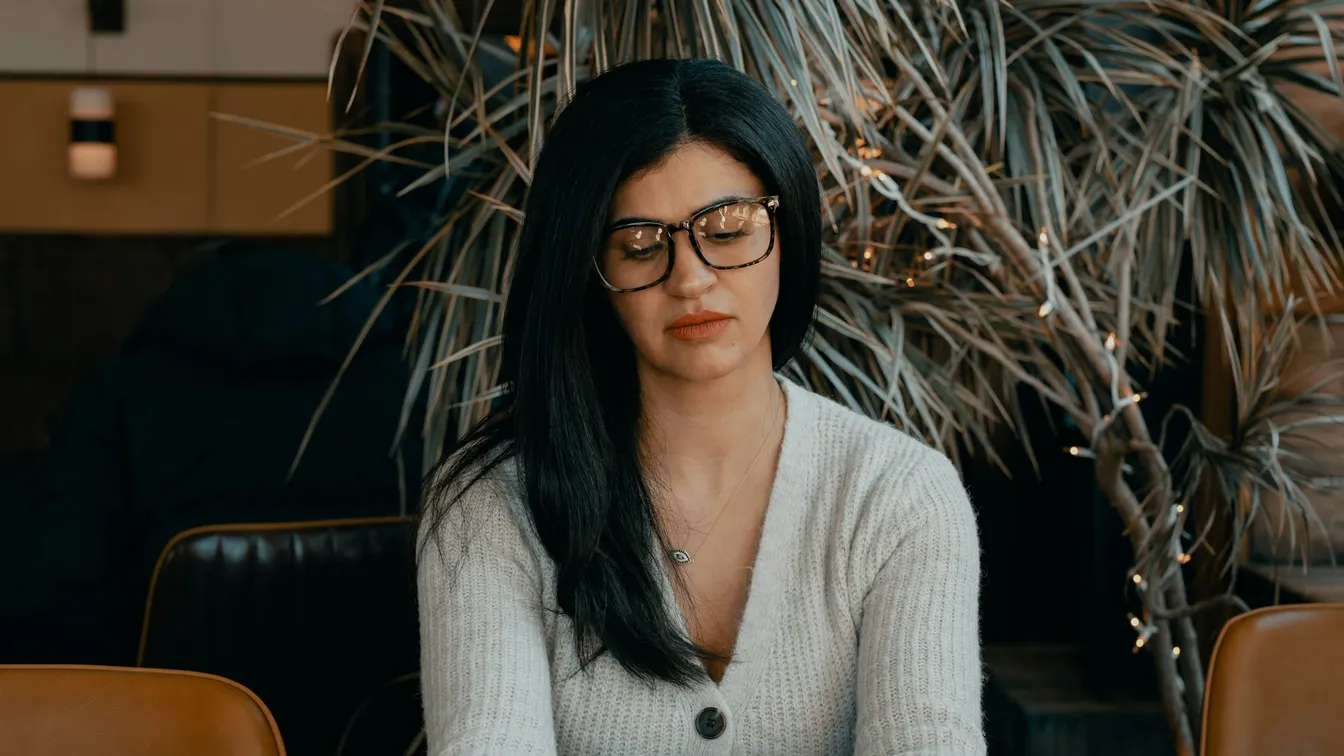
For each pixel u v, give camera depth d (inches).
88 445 95.0
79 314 205.3
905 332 83.4
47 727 46.0
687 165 46.7
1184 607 80.3
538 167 48.3
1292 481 82.0
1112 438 79.8
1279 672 53.6
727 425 51.8
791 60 66.1
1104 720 89.9
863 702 49.1
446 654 49.9
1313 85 80.5
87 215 211.6
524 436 49.9
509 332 51.5
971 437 105.3
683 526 52.4
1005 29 81.8
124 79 209.9
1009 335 82.9
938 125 73.5
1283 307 85.2
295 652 70.6
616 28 69.7
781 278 50.8
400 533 72.8
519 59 72.6
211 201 210.5
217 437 94.0
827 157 66.8
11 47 209.8
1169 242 80.5
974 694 49.0
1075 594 101.4
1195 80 77.1
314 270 97.3
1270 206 76.4
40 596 93.2
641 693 50.7
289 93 209.5
